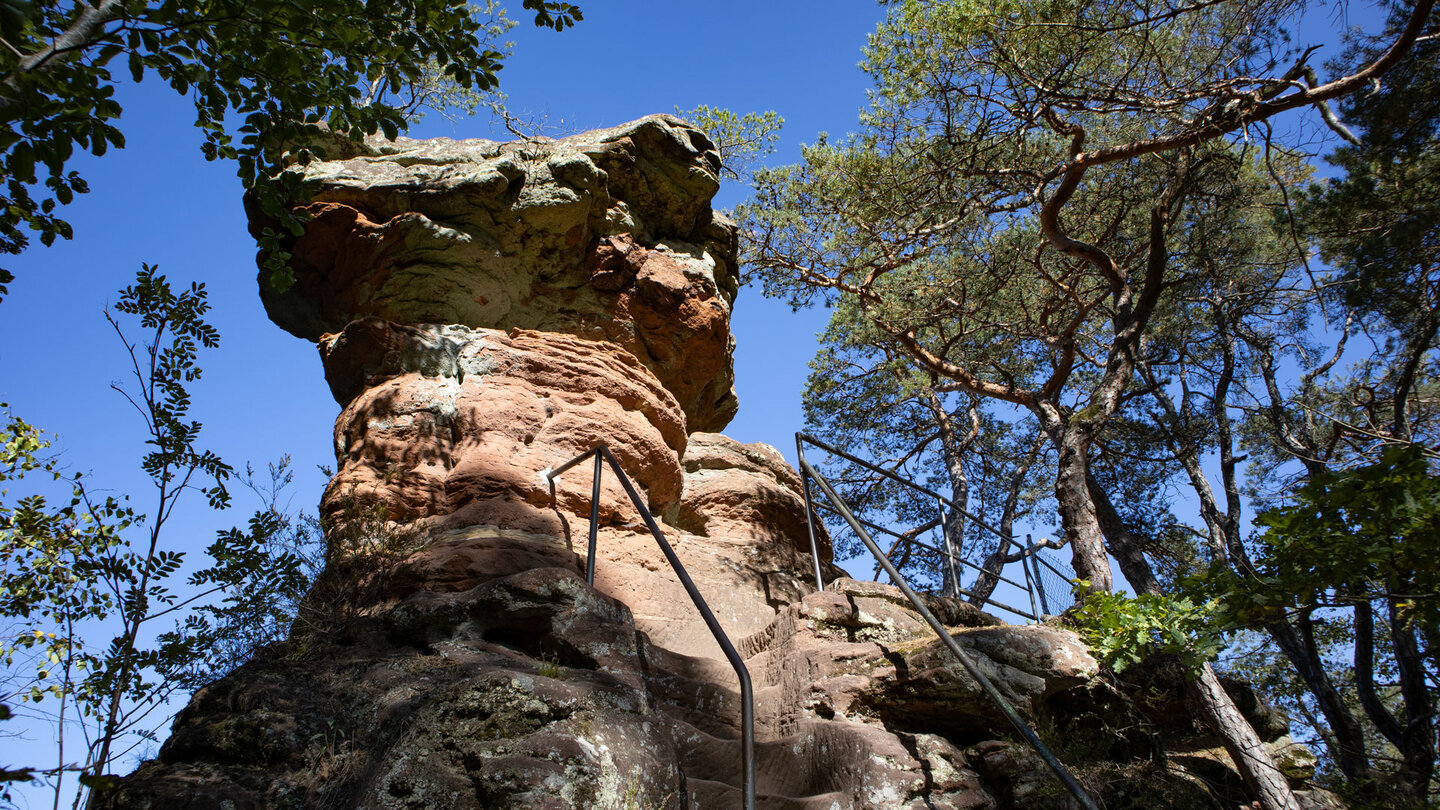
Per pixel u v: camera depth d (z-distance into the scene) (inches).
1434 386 510.0
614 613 257.9
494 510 305.4
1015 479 697.0
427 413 333.4
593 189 390.9
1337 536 218.8
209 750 204.4
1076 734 254.2
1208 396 600.1
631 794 193.5
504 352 359.3
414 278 366.6
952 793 216.7
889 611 275.6
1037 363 641.6
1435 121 388.8
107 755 185.9
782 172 571.8
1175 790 253.9
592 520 293.9
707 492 394.0
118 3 190.5
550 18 248.8
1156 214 435.8
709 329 410.9
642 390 382.0
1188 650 247.4
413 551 287.7
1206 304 595.8
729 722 245.6
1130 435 595.8
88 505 244.8
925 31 447.5
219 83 214.8
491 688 202.5
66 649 220.4
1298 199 447.2
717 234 448.1
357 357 353.4
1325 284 438.0
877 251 532.7
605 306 396.8
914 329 521.3
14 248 212.5
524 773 182.7
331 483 318.0
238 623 242.8
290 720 210.5
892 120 493.4
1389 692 487.2
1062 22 412.2
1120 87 421.1
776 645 277.9
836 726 227.5
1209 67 406.9
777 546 386.0
